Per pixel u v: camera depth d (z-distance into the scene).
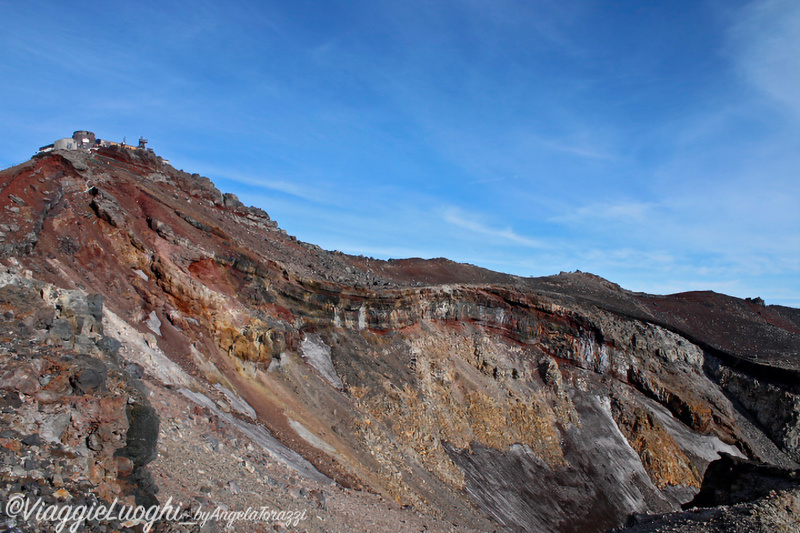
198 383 26.67
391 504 27.73
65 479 11.88
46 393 13.39
